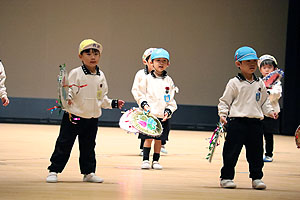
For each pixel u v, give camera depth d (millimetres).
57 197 4000
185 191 4582
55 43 15641
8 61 15562
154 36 15836
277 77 7723
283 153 9273
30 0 15562
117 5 15750
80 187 4555
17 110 15086
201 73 15938
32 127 13641
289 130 15188
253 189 4879
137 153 8273
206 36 15891
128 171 5977
